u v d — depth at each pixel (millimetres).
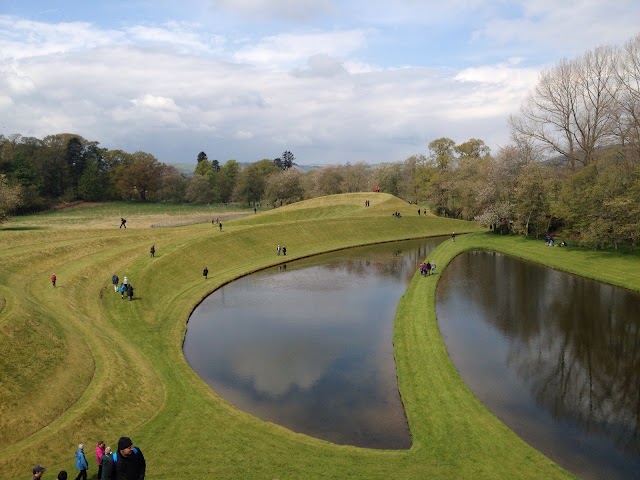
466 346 40500
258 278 66062
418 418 27844
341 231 99000
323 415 29172
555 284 60719
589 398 31406
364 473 21984
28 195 144625
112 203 179375
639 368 36031
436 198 135250
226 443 24516
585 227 75812
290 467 22391
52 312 38562
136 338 40094
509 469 22469
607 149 86938
